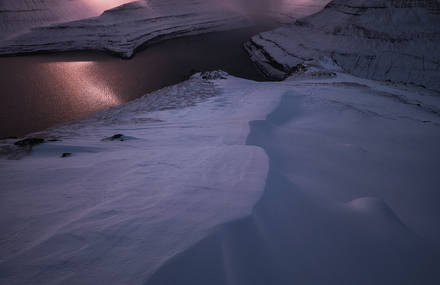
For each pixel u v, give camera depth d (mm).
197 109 12781
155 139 6504
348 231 2242
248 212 1948
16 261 1434
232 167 3162
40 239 1670
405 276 1832
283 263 1604
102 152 5035
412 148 6594
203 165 3301
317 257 1776
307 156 5227
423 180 4441
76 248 1540
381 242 2178
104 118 14625
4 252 1539
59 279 1287
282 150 5500
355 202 2930
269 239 1771
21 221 1978
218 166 3207
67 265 1389
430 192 3961
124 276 1294
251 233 1756
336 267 1738
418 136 7781
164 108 14312
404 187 4113
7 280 1280
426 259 2074
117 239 1622
